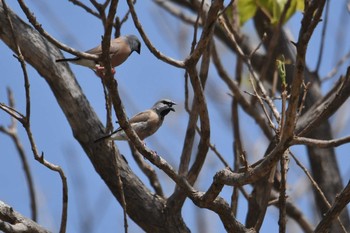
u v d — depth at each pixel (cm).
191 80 914
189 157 1057
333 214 836
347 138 722
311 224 1287
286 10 1122
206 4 1206
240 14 1230
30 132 845
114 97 784
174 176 856
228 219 870
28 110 838
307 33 678
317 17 673
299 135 829
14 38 839
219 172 814
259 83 1062
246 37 1418
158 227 1043
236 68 1298
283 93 813
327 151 1301
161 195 1132
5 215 841
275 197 1203
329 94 1157
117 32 1126
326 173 1288
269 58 1161
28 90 831
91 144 1043
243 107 1266
